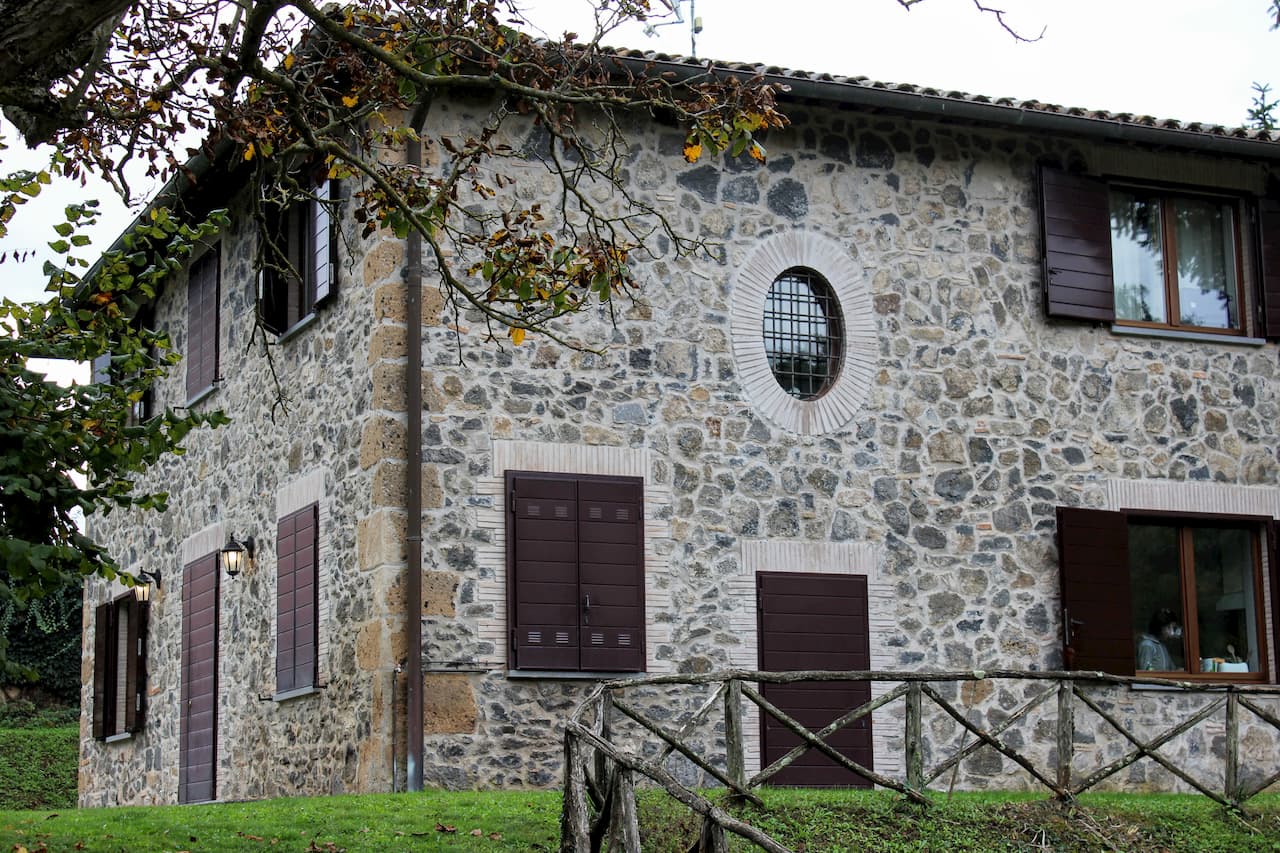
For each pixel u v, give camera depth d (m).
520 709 12.01
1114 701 13.70
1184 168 14.77
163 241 16.17
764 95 9.24
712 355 13.02
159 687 16.92
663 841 8.91
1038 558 13.73
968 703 13.26
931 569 13.37
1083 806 10.60
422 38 9.37
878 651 13.08
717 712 12.57
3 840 8.83
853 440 13.34
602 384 12.66
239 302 15.38
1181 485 14.33
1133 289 14.73
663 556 12.61
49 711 26.77
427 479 12.07
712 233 13.18
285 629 13.57
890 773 12.96
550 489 12.34
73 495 8.19
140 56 9.37
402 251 12.36
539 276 9.78
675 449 12.79
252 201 9.96
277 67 9.80
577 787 7.30
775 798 10.10
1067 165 14.41
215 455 15.78
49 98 8.23
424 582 11.91
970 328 13.88
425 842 8.98
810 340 13.52
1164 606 14.30
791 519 13.03
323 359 13.34
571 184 9.77
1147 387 14.40
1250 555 14.68
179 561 16.61
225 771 14.83
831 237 13.56
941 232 13.94
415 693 11.70
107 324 8.83
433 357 12.26
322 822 9.56
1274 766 14.11
